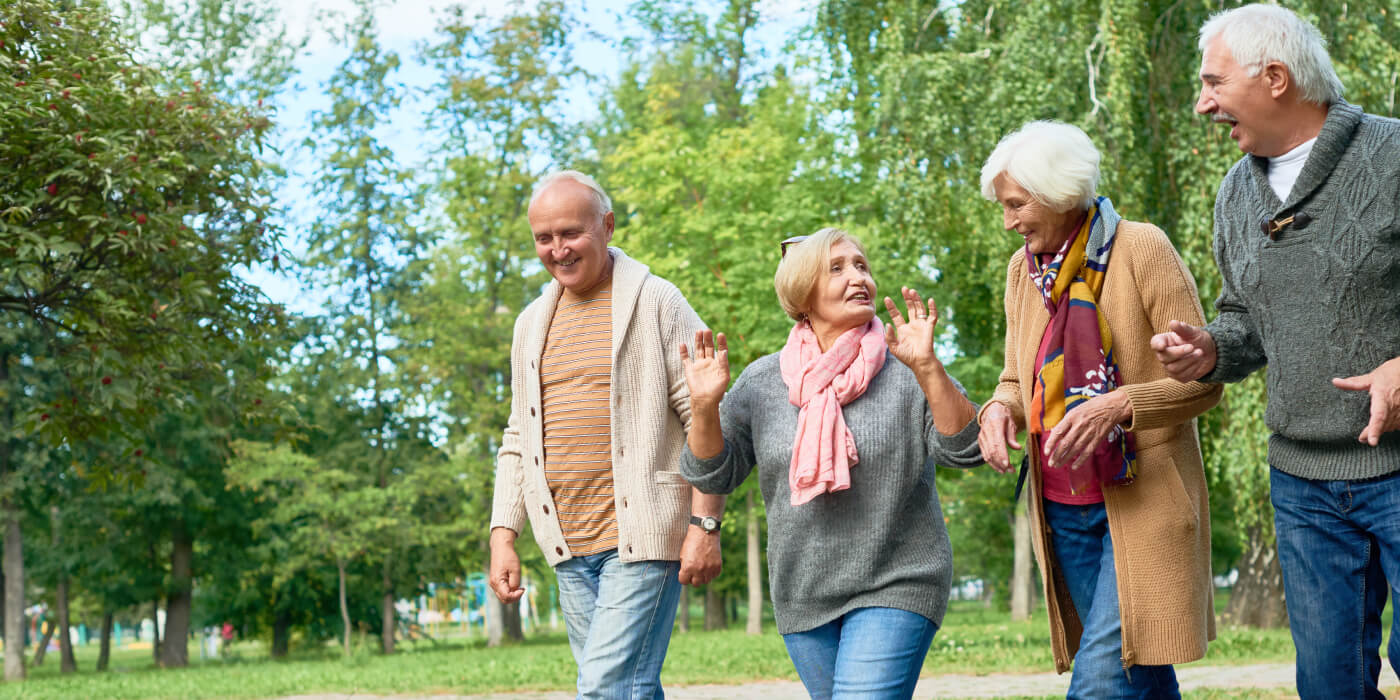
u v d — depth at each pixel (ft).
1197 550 10.29
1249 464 42.45
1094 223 10.31
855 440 10.89
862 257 11.21
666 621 12.79
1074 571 10.82
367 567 111.45
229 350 38.63
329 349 101.65
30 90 31.83
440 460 102.68
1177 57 42.73
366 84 99.35
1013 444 10.39
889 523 10.80
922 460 10.88
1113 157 41.01
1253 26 9.43
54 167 32.63
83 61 33.73
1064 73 41.86
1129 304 10.23
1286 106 9.46
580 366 13.08
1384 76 38.93
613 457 12.81
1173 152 41.96
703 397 11.41
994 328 50.49
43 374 81.35
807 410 10.93
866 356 11.00
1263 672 35.81
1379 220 9.05
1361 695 9.98
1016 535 91.97
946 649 46.96
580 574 13.15
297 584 116.16
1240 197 10.00
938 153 45.01
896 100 45.42
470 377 99.45
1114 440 10.05
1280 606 59.26
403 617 126.21
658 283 13.29
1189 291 10.25
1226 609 60.95
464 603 187.11
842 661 10.73
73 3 36.58
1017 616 90.79
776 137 59.77
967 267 53.06
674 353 13.07
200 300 36.14
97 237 32.19
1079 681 10.32
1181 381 9.57
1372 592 9.93
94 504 97.50
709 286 55.47
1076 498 10.59
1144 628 10.03
